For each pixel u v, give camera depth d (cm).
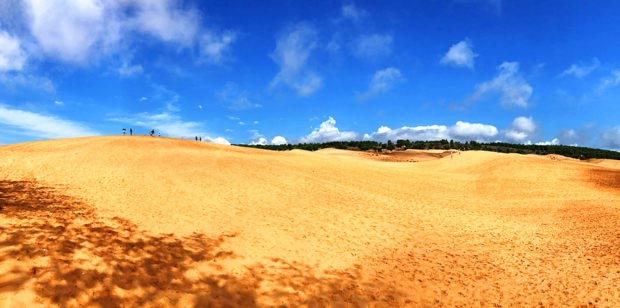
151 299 720
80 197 1597
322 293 875
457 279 1022
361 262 1120
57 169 2323
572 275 1042
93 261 827
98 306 660
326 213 1719
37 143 3628
